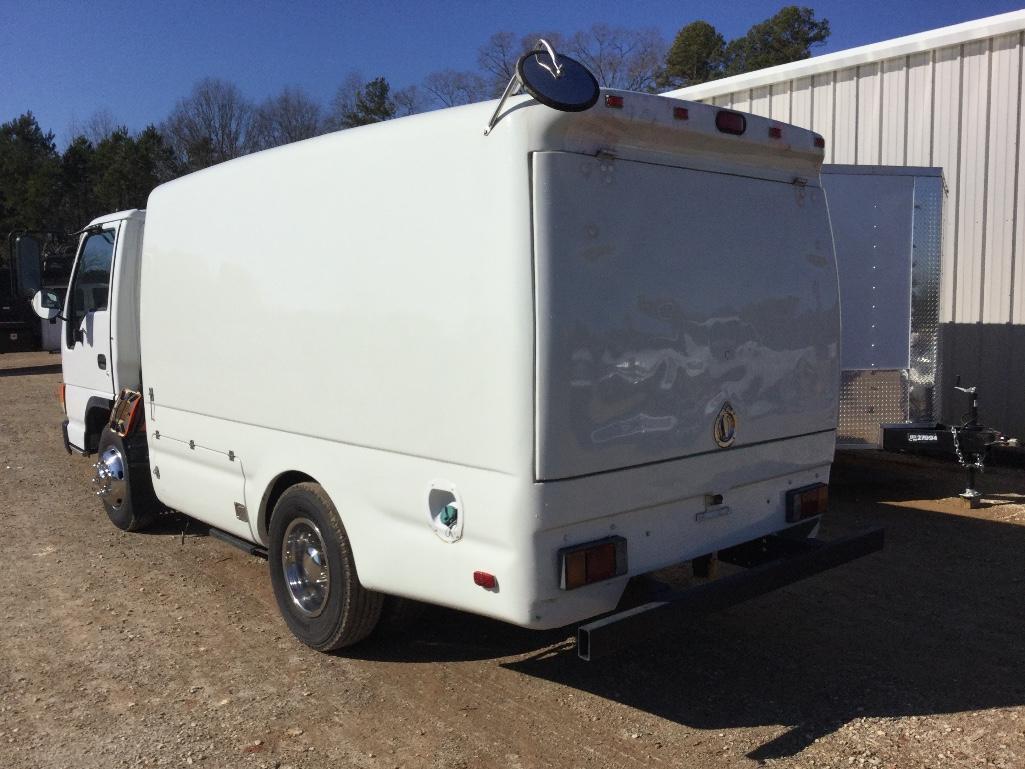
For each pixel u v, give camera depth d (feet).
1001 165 30.55
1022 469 29.25
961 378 32.07
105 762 11.64
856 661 14.62
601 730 12.37
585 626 10.81
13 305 87.35
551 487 10.67
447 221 11.42
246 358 15.33
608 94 11.02
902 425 24.62
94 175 160.56
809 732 12.24
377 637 15.33
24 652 15.25
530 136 10.61
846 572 19.10
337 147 13.15
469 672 14.30
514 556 10.84
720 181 12.87
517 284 10.58
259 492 15.46
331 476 13.65
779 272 13.87
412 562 12.34
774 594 17.84
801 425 14.43
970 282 31.63
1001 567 19.31
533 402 10.55
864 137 33.91
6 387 61.21
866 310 24.54
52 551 21.16
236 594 18.01
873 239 24.39
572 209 10.84
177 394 17.69
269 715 12.87
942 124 31.81
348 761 11.59
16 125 185.88
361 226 12.73
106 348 21.98
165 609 17.21
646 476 11.78
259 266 14.83
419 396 11.90
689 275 12.31
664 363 11.94
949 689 13.55
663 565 12.30
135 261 21.36
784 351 13.99
